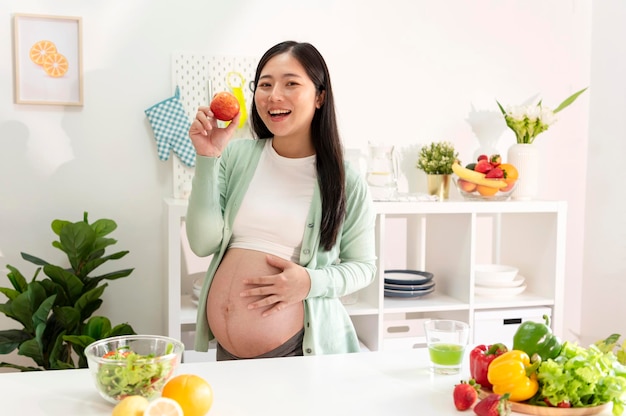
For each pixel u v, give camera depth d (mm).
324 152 1883
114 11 2768
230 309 1821
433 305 2824
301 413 1173
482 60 3240
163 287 2889
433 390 1306
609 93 3256
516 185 2939
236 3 2900
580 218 3441
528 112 2973
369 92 3094
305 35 2992
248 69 2924
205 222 1840
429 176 3018
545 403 1217
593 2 3354
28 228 2740
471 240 2832
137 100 2818
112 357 1210
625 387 1209
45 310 2332
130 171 2832
